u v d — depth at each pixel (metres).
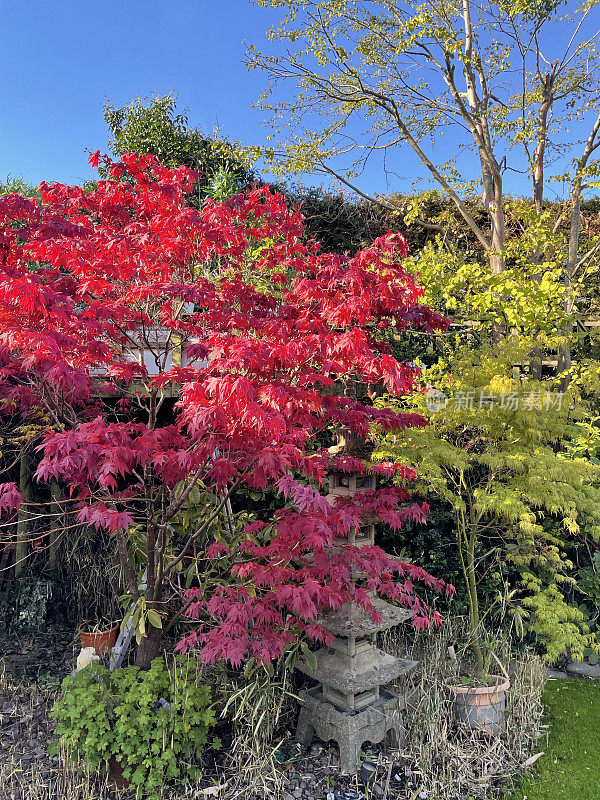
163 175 3.67
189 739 3.34
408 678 4.28
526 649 4.89
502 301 5.40
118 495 3.90
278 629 3.71
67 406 3.89
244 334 3.69
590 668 5.17
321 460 3.12
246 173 10.20
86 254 3.09
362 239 9.80
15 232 3.30
